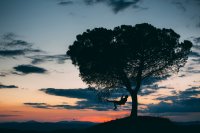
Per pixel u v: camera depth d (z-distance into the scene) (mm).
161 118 32469
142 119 31359
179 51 31797
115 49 29594
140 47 30000
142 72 32625
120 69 30984
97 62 30531
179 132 28359
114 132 28906
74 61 32594
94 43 30359
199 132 28047
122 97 27438
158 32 30359
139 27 29891
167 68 32750
